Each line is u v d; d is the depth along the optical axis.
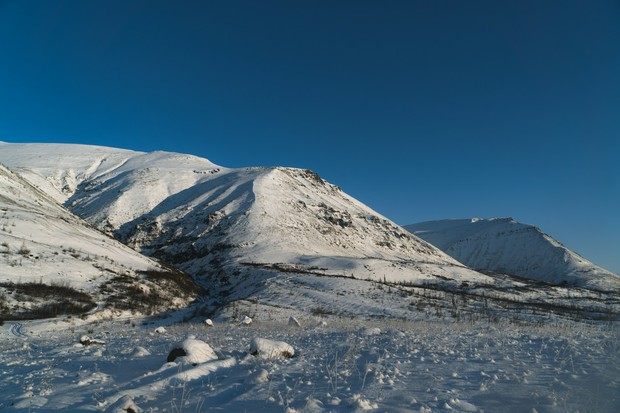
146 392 6.74
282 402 5.61
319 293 55.78
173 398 6.22
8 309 31.70
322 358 9.41
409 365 8.01
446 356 8.98
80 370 10.02
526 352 9.30
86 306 37.31
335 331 15.81
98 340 17.02
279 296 53.44
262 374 7.25
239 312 40.19
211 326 23.89
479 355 8.94
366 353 9.80
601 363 7.55
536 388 6.02
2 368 11.47
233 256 104.81
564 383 6.19
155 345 14.74
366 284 65.38
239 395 6.28
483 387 6.13
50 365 11.29
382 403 5.50
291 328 18.84
